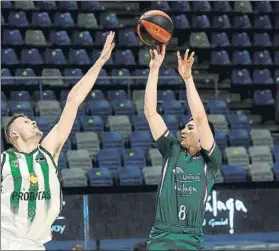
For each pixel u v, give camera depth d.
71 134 19.58
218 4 25.89
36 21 24.06
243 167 17.92
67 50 23.94
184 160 7.61
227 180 17.47
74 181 16.80
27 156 6.76
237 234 14.20
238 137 20.00
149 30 7.79
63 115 7.00
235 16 25.89
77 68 23.34
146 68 23.94
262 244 13.22
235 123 21.19
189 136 7.56
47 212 6.79
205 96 23.81
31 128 6.80
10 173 6.66
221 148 19.69
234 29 25.52
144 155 18.61
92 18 24.78
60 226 13.63
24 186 6.67
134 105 21.31
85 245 13.68
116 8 26.14
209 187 7.64
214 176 7.67
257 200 14.18
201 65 24.80
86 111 20.92
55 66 23.09
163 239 7.52
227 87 24.36
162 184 7.63
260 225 14.16
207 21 25.45
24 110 19.97
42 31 24.05
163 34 7.81
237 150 18.97
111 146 19.30
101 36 24.31
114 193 13.98
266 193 14.19
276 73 24.91
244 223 14.18
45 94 21.56
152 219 13.91
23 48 23.38
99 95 21.95
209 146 7.53
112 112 21.03
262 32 25.72
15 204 6.66
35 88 21.80
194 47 24.86
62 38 23.88
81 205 13.72
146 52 24.47
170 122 20.36
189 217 7.53
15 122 6.81
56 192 6.84
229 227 14.16
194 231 7.54
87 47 24.06
